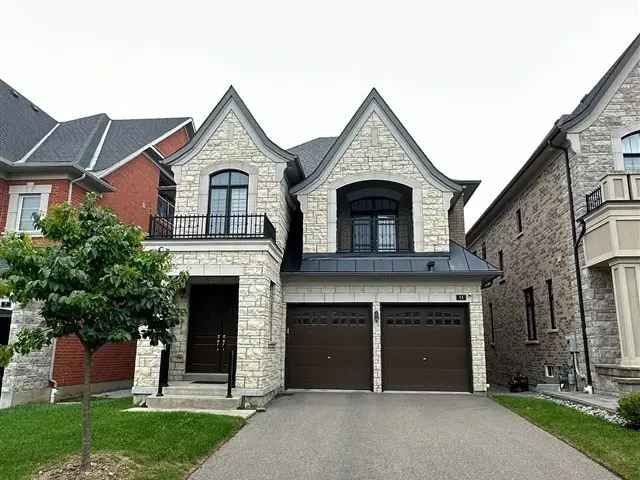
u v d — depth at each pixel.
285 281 15.25
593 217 13.06
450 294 14.84
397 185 16.14
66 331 6.29
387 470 7.07
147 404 11.60
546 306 16.34
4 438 8.25
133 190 18.66
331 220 15.77
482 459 7.56
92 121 19.94
